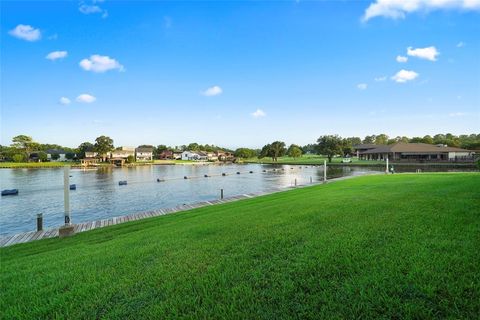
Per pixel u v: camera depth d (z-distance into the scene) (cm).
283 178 4038
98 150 9219
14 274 440
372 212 649
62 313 294
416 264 326
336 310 255
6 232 1397
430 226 483
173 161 10694
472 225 471
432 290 268
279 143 9619
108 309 292
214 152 13662
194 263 401
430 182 1311
